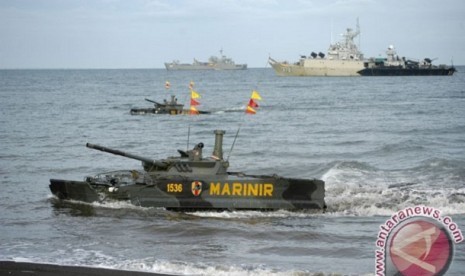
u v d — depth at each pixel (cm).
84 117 8469
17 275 2161
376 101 11031
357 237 2641
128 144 5638
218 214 2995
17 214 3022
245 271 2206
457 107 9362
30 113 9138
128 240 2614
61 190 3203
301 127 6888
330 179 3819
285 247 2511
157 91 15600
